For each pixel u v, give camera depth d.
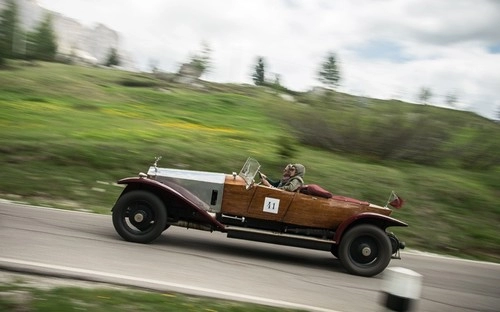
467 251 12.94
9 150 14.80
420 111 20.89
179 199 8.42
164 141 17.81
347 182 16.19
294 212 8.78
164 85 36.22
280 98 22.75
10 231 8.16
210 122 24.38
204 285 6.56
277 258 9.18
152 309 5.23
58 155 14.88
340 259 8.61
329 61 21.97
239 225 8.88
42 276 6.09
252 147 19.05
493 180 19.34
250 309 5.66
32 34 46.50
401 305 3.83
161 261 7.48
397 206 8.83
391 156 20.53
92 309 4.99
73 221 9.81
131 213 8.45
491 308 7.57
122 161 15.28
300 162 17.41
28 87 27.05
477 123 22.05
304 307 6.23
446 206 15.73
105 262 6.97
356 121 20.64
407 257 11.11
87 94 27.81
